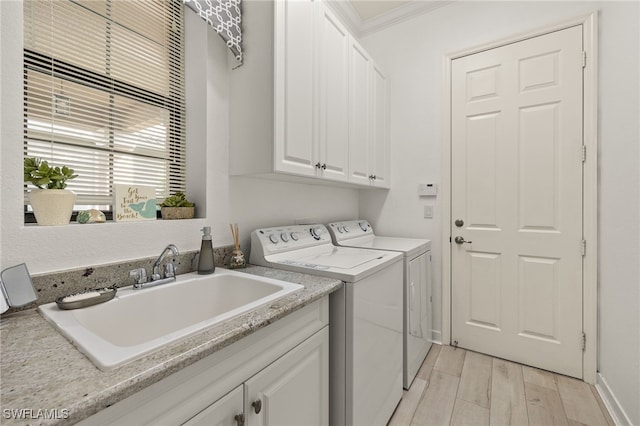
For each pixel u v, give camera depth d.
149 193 1.20
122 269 1.06
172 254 1.23
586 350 1.79
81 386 0.47
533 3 1.97
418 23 2.41
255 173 1.37
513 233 2.03
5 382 0.48
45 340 0.65
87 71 1.10
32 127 0.96
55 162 1.02
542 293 1.94
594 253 1.77
